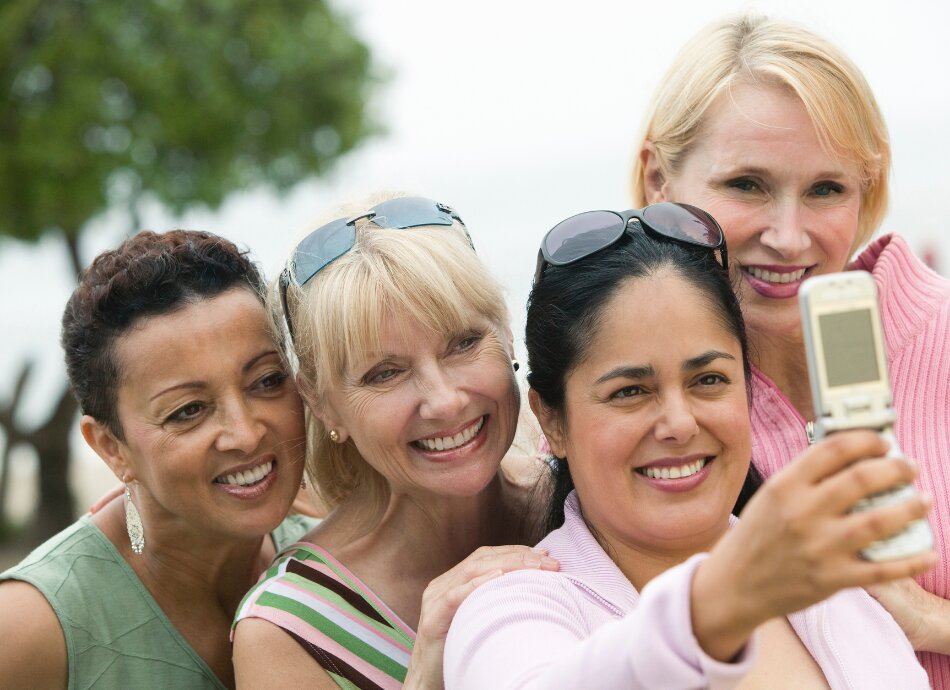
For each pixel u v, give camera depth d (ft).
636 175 9.40
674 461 6.23
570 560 6.56
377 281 7.05
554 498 7.63
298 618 7.33
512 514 8.50
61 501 34.22
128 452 8.02
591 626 6.04
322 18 34.60
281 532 9.76
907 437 8.01
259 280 8.23
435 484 7.39
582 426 6.39
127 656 8.19
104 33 30.89
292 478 8.16
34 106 31.14
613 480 6.33
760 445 8.27
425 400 7.15
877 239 8.81
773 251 8.17
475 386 7.30
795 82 7.86
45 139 30.32
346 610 7.48
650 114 9.09
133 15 31.53
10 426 34.58
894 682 6.41
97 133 31.63
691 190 8.52
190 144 32.32
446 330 7.14
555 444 6.93
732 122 8.14
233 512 7.95
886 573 3.91
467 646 5.60
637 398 6.26
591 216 6.59
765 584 4.09
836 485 3.93
